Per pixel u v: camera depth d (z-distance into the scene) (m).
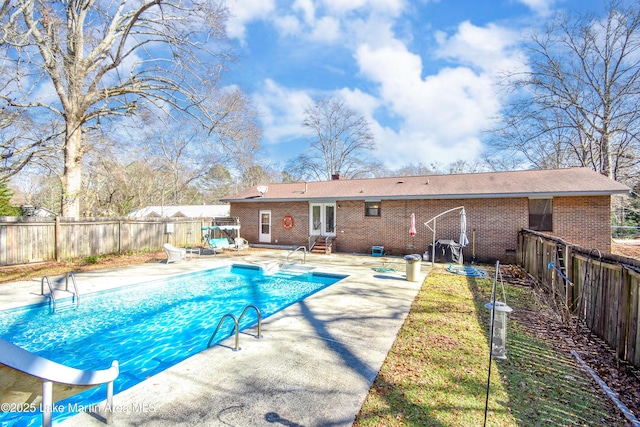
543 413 3.20
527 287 9.03
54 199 27.12
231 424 2.94
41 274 10.75
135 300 8.81
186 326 6.78
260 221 20.17
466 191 14.09
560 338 5.33
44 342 5.89
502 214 13.59
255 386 3.62
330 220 18.00
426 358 4.38
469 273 10.80
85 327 6.66
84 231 13.69
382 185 17.62
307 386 3.63
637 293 4.16
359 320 6.00
